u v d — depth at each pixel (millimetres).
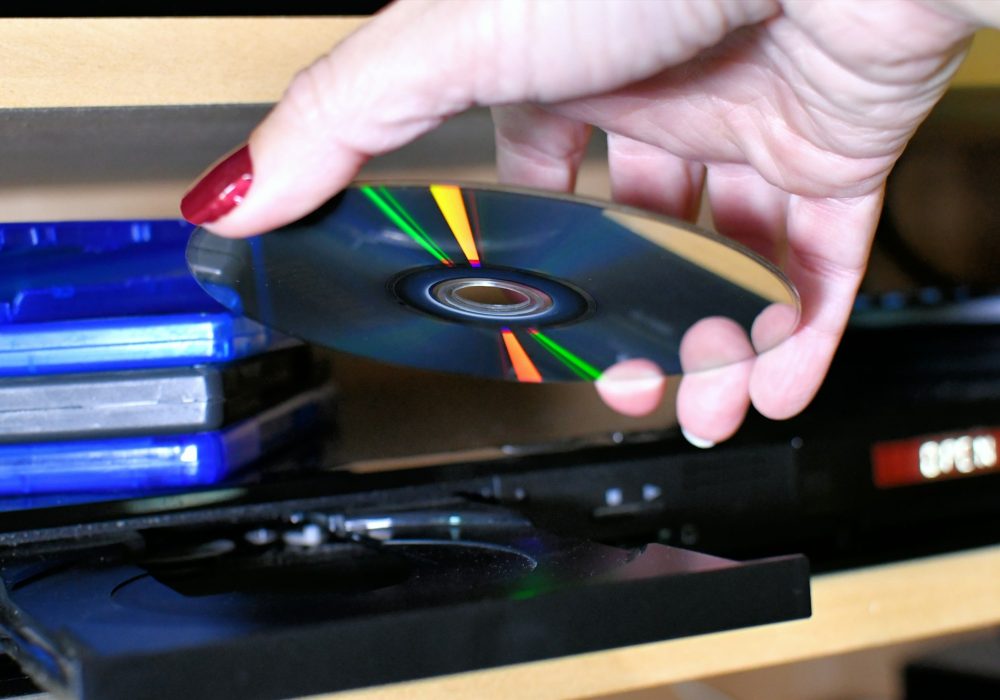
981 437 707
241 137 608
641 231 360
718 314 428
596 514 617
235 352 583
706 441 603
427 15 381
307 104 372
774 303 412
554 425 684
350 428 667
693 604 358
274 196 367
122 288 587
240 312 451
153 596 389
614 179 621
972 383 758
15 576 435
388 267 396
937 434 695
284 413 662
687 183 618
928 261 840
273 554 514
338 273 402
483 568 419
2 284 563
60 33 515
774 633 626
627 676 589
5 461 543
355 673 322
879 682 1110
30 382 545
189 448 558
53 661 319
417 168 757
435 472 592
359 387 766
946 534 683
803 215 549
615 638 348
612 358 496
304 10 556
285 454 610
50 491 545
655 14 380
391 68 377
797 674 1150
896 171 797
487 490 592
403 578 422
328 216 372
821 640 639
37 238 567
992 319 880
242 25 542
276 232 377
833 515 671
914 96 405
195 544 521
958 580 672
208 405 562
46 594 401
